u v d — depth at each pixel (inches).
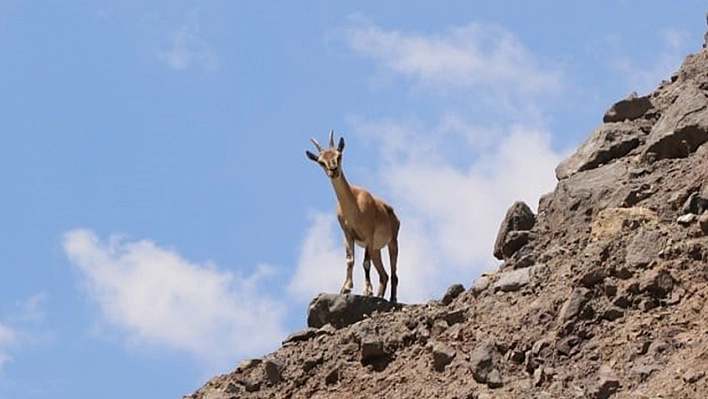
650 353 2819.9
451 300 3420.3
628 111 3789.4
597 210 3430.1
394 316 3334.2
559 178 3678.6
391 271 3912.4
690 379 2677.2
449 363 3034.0
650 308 2947.8
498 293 3253.0
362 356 3191.4
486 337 3053.6
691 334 2842.0
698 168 3388.3
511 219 3592.5
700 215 3186.5
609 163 3617.1
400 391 3029.0
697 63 3983.8
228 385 3292.3
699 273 2992.1
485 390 2893.7
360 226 3806.6
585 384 2807.6
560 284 3144.7
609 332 2925.7
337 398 3115.2
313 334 3398.1
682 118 3526.1
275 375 3265.3
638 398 2672.2
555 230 3491.6
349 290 3801.7
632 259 3065.9
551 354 2913.4
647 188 3395.7
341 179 3789.4
